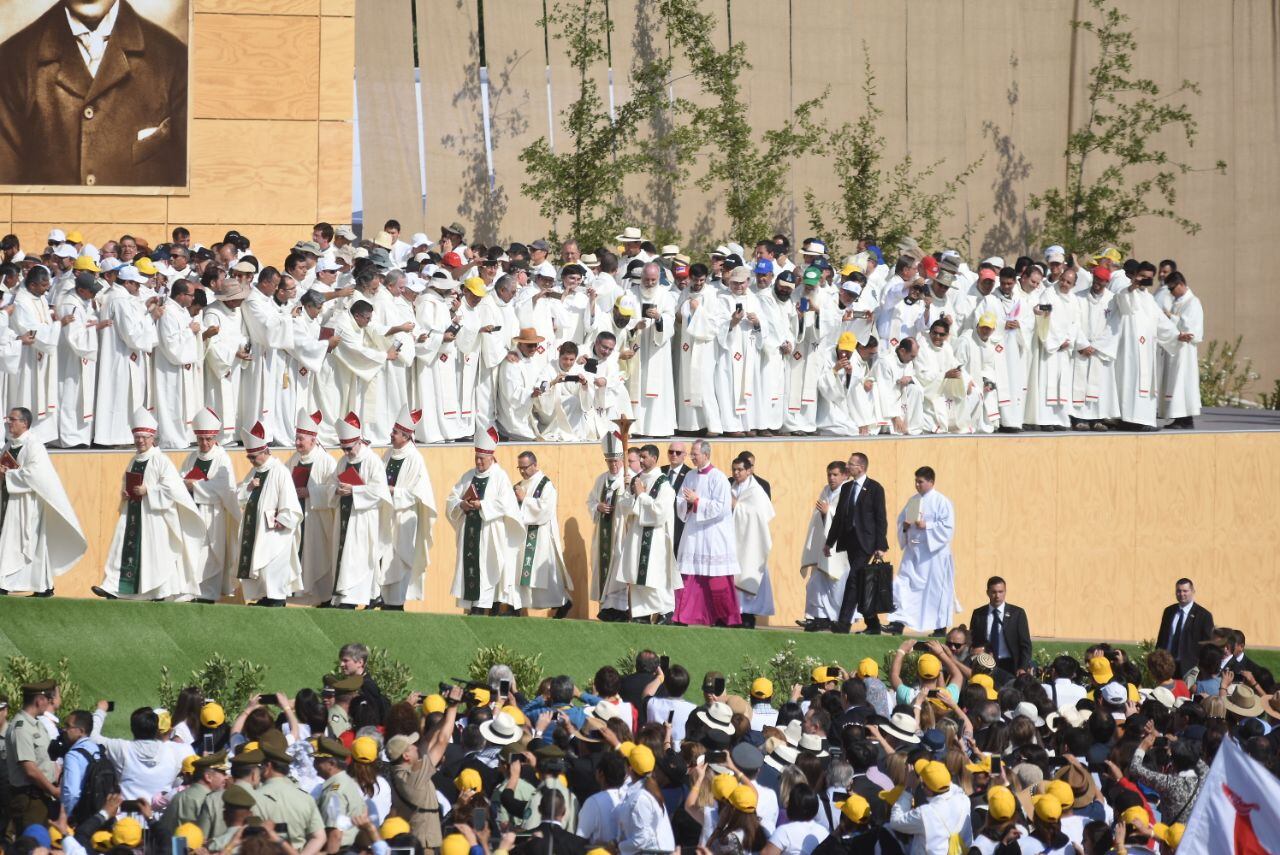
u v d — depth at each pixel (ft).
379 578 206.49
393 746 126.72
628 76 329.11
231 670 186.50
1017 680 174.60
